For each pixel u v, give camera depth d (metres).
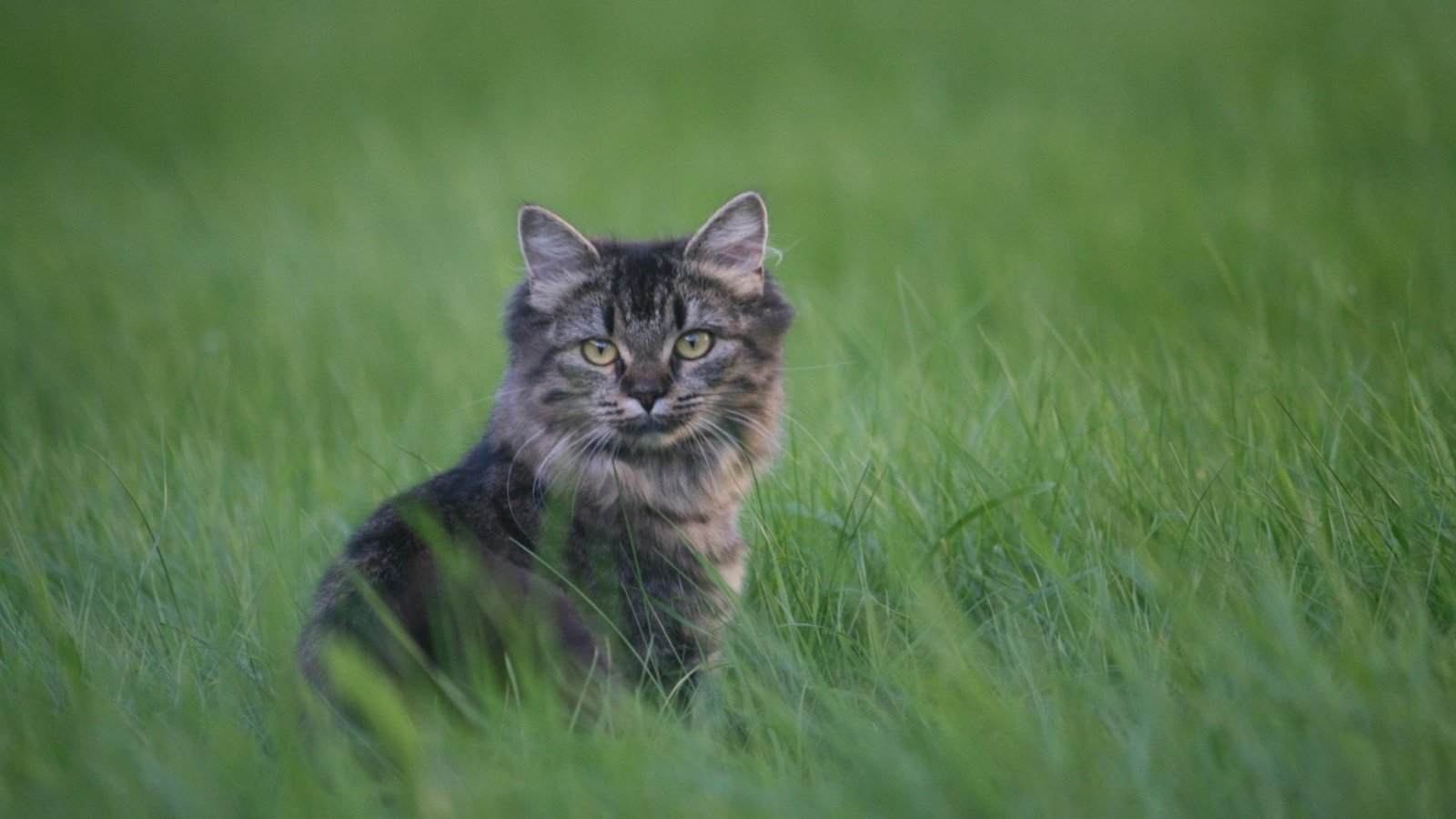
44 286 17.58
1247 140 22.14
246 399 12.81
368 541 7.61
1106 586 7.62
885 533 8.75
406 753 6.00
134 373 13.97
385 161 24.88
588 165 23.75
